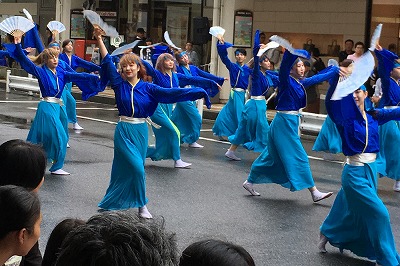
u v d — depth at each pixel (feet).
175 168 40.65
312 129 52.37
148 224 8.37
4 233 10.30
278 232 27.81
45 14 95.91
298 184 32.53
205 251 8.63
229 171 40.68
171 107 47.42
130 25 85.51
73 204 30.53
